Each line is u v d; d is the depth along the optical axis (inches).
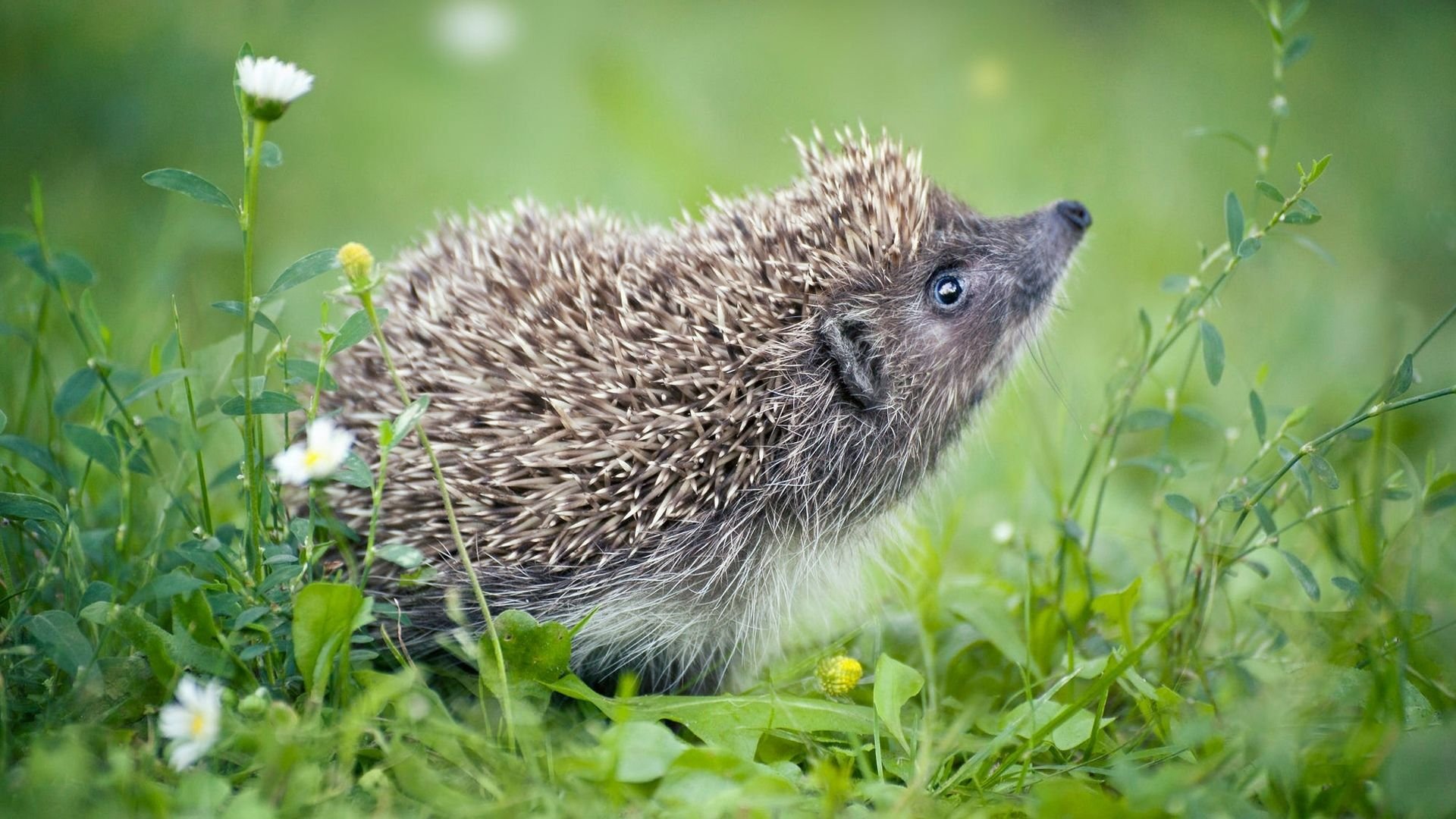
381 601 250.5
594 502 250.2
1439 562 265.1
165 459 301.0
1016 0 746.8
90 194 455.2
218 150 507.5
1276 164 579.8
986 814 193.8
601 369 254.5
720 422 259.1
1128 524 349.7
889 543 309.1
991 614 265.4
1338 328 433.1
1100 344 446.3
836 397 279.3
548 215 308.2
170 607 229.6
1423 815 180.4
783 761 222.1
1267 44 693.9
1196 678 247.6
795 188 291.6
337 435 200.8
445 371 259.9
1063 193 552.7
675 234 293.6
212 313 402.0
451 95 603.2
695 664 285.6
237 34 566.6
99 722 198.4
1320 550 293.1
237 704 203.3
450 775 200.7
